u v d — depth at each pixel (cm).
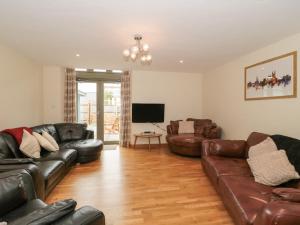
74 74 557
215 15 228
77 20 245
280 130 312
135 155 484
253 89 376
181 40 314
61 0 199
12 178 158
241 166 270
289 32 279
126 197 265
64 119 554
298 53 280
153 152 516
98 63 489
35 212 107
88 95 600
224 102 488
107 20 244
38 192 208
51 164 276
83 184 305
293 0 195
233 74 447
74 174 347
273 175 207
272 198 150
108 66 525
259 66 358
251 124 384
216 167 265
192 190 287
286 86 299
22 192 156
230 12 221
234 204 180
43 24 257
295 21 243
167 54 398
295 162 214
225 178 226
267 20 241
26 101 434
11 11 222
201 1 198
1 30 278
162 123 603
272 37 300
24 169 189
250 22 246
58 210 108
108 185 303
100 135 605
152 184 308
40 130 393
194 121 556
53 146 364
